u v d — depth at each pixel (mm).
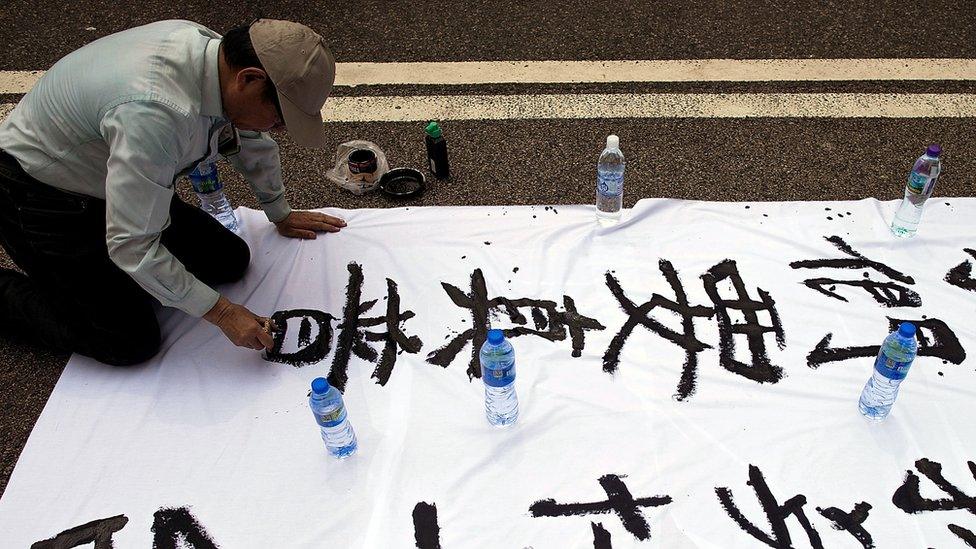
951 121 3539
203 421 2373
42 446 2316
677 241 2910
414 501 2148
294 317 2689
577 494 2150
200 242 2668
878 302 2648
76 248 2268
